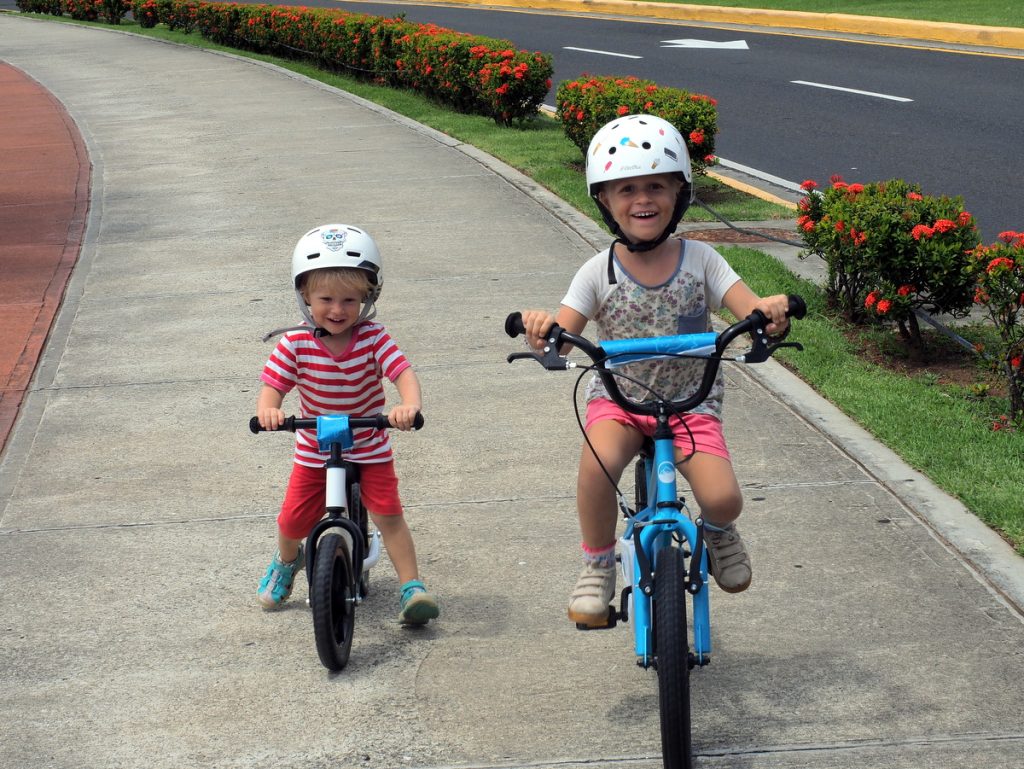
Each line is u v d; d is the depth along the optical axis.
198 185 10.06
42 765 3.17
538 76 12.03
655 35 19.39
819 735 3.17
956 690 3.30
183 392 5.45
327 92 15.24
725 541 3.28
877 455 4.52
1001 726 3.16
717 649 3.52
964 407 4.93
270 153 11.34
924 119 11.65
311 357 3.51
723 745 3.15
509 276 6.98
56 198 9.91
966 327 5.85
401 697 3.38
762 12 20.28
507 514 4.28
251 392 5.42
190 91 16.06
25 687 3.48
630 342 3.00
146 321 6.46
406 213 8.68
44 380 5.66
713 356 3.02
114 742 3.25
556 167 9.94
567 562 3.98
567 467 4.61
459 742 3.20
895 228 5.46
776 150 10.66
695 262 3.22
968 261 5.34
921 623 3.57
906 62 15.20
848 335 5.84
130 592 3.92
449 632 3.66
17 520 4.37
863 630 3.56
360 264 3.41
